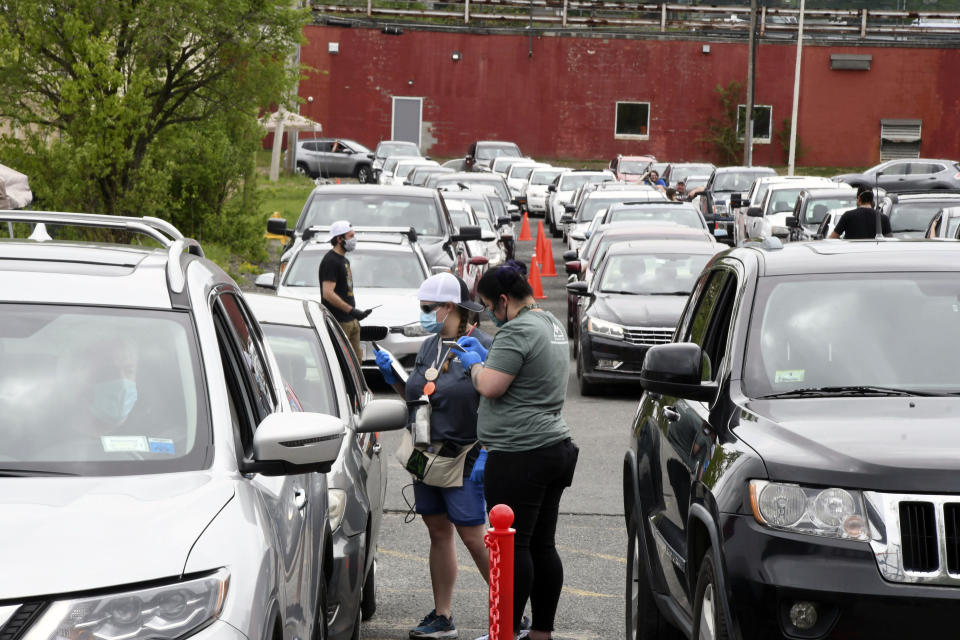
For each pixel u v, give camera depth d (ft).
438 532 40.22
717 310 35.04
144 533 18.76
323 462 21.85
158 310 23.80
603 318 89.30
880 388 29.71
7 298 23.68
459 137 328.70
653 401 37.37
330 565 29.40
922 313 31.42
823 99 328.70
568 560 49.14
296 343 42.39
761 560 25.40
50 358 22.68
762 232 164.04
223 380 23.13
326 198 109.91
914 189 237.25
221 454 21.83
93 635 17.35
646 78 328.49
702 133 329.93
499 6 337.93
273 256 165.89
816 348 30.89
